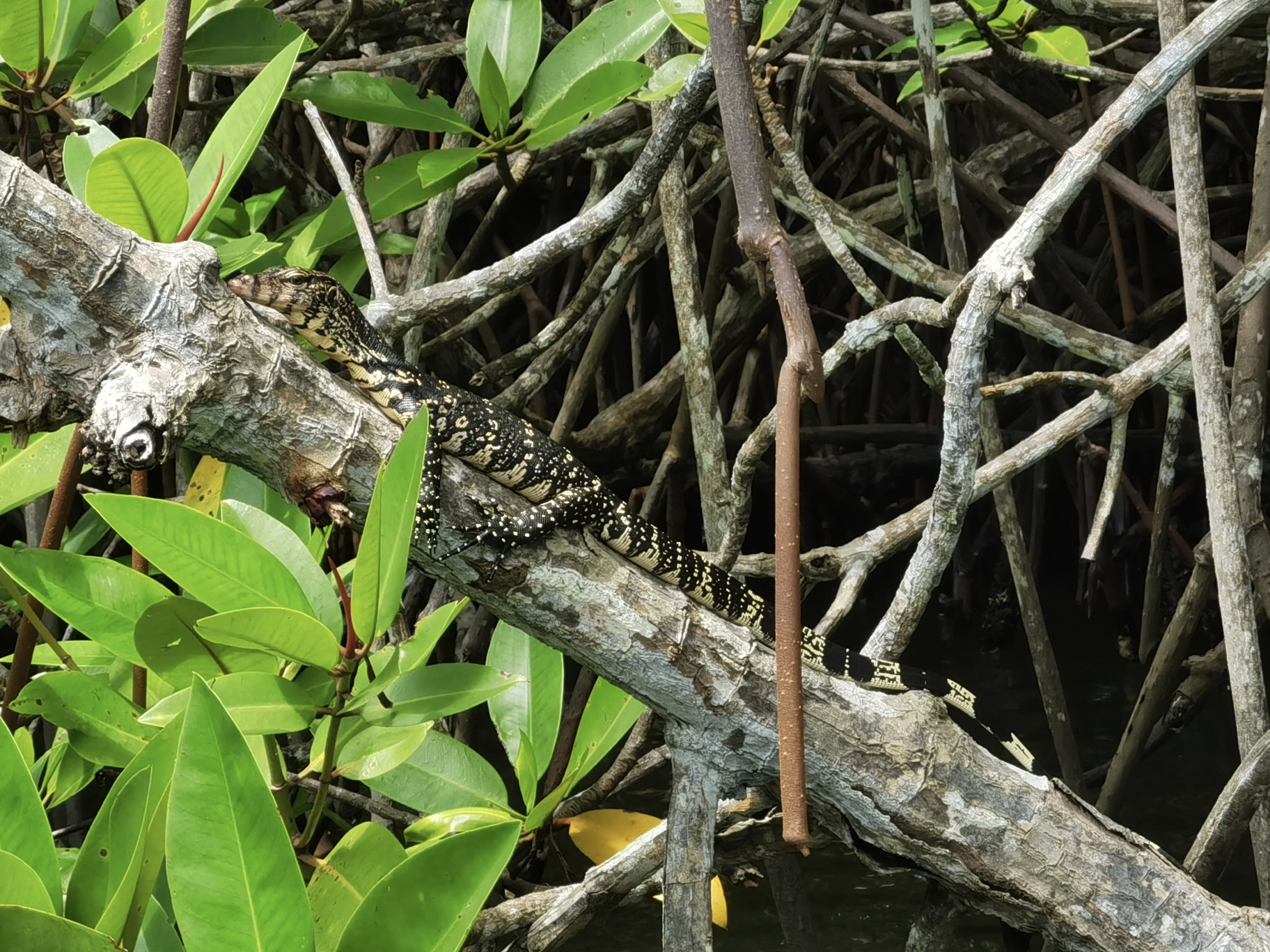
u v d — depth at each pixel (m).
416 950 2.07
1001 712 6.28
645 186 3.33
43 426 2.15
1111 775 4.38
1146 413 7.68
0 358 2.07
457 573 2.61
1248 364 3.74
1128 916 2.93
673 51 4.21
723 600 2.95
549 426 6.30
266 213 4.08
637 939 4.52
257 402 2.21
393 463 2.08
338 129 6.74
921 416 8.10
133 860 1.99
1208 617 6.84
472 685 2.58
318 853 4.18
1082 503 7.42
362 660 2.47
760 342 7.32
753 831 3.24
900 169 4.79
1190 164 2.98
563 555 2.64
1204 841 3.18
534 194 8.08
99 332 2.08
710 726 2.84
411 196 3.68
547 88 3.57
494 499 2.65
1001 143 6.80
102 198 2.41
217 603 2.37
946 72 5.45
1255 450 3.72
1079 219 8.12
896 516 8.08
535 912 3.26
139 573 2.73
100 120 4.64
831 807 2.98
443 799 3.25
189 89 4.54
